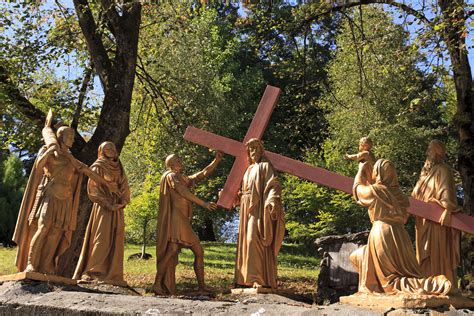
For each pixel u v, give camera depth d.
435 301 7.58
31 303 8.88
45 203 9.95
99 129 16.11
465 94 15.94
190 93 22.16
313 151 28.30
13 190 32.38
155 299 8.69
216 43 35.12
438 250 9.99
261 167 10.27
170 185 10.77
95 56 16.64
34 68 18.44
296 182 27.56
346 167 26.95
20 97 16.86
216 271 21.78
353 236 14.84
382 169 8.62
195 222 30.95
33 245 9.80
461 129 15.87
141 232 24.97
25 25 18.38
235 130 31.59
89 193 10.67
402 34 16.95
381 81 25.08
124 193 10.84
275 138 32.19
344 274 14.80
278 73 20.69
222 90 31.62
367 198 8.58
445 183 10.03
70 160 10.26
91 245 10.49
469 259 14.48
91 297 8.94
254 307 8.10
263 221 9.98
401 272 8.15
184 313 7.98
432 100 16.48
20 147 17.86
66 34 18.64
